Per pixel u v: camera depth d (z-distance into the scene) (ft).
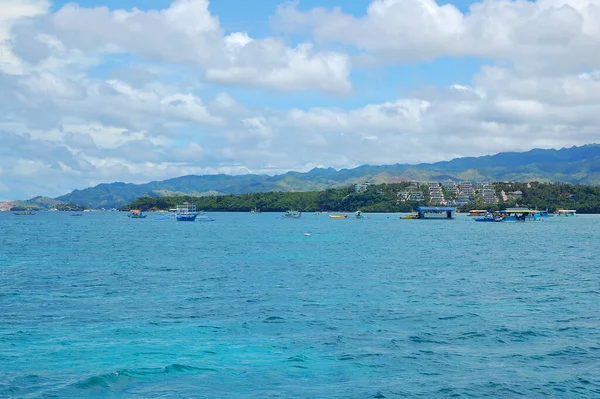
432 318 163.02
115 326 152.46
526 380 110.83
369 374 114.32
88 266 300.40
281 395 103.24
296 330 148.56
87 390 104.12
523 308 178.29
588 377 112.37
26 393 102.42
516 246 445.78
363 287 222.28
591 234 618.85
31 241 517.14
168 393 103.50
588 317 164.55
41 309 176.24
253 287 222.69
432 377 112.68
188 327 151.53
